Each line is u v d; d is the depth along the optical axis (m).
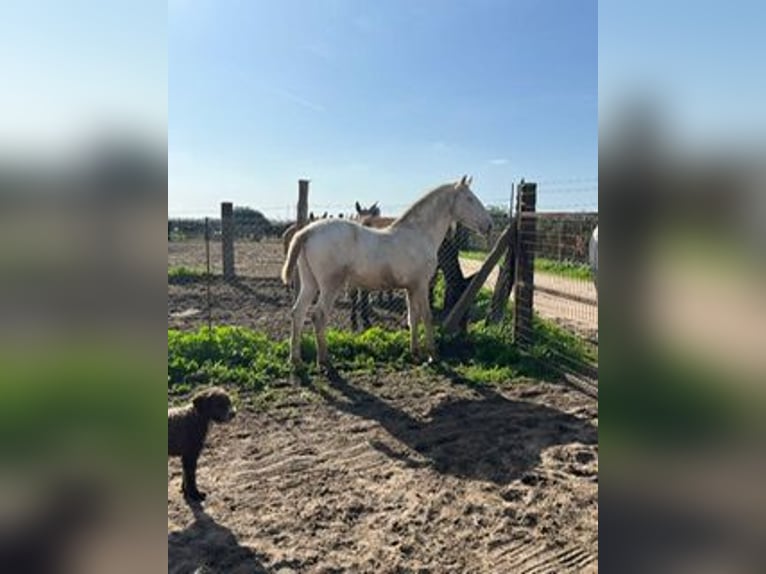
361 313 7.68
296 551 2.75
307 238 5.68
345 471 3.66
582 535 2.89
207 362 5.74
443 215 6.16
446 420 4.57
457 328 6.96
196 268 14.18
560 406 4.90
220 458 3.87
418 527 2.98
